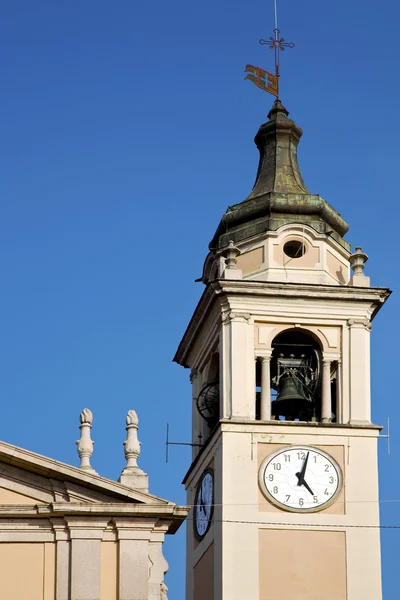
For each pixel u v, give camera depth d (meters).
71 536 64.94
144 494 65.38
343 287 79.88
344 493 77.69
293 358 80.00
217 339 80.50
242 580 76.12
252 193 83.94
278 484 77.44
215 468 78.50
